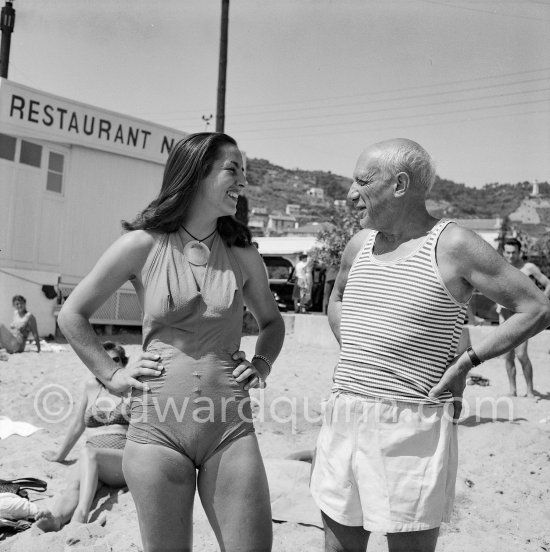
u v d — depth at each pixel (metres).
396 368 2.75
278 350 2.94
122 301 14.95
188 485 2.58
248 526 2.54
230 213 2.73
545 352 13.12
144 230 2.71
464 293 2.77
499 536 4.32
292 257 29.39
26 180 13.66
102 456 4.82
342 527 2.87
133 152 14.98
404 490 2.68
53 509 4.56
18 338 11.66
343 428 2.82
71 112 13.95
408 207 2.84
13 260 13.49
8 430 6.58
